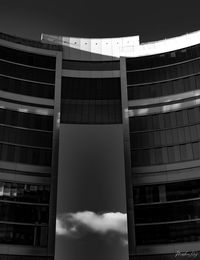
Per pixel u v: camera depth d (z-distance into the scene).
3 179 45.25
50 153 48.50
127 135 49.81
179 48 53.31
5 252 41.69
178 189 45.59
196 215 43.31
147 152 48.66
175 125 49.16
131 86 53.31
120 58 55.53
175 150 47.78
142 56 55.03
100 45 57.62
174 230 43.53
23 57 53.06
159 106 51.00
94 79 55.88
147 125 50.25
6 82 50.66
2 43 52.09
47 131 49.69
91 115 54.12
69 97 54.88
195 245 41.72
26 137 48.56
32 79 52.31
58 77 53.34
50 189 46.06
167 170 46.94
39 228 44.12
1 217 43.28
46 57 54.38
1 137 47.38
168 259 42.34
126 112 51.56
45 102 51.34
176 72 52.28
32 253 42.50
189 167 46.12
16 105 49.84
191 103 49.50
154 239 43.66
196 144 47.09
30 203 45.00
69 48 57.09
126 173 47.44
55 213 44.81
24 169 46.62
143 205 45.72
